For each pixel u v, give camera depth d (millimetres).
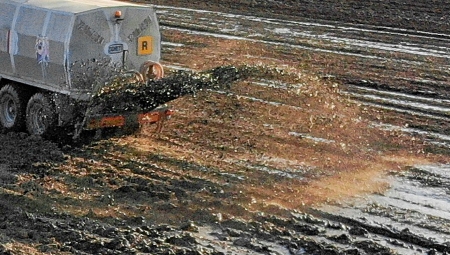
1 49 23203
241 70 23906
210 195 18859
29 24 22328
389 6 45188
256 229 17047
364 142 23188
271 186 19562
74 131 22047
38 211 17875
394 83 30141
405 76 31203
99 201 18438
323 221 17609
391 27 40906
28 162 20906
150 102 21953
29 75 22656
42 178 19844
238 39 37688
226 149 22234
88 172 20297
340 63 33062
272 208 18172
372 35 38844
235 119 24969
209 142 22781
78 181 19641
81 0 23031
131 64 22844
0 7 23203
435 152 22578
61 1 22703
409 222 17828
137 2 48281
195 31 39719
